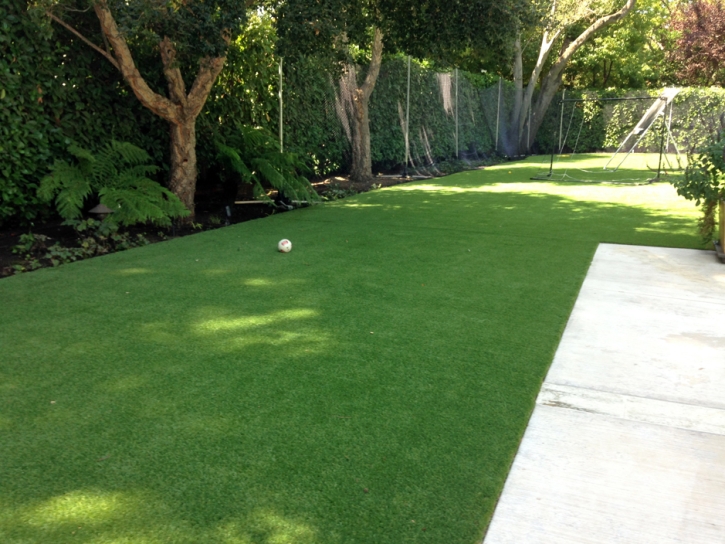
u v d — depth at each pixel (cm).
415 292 445
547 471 221
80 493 202
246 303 415
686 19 2467
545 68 2633
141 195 636
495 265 531
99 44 679
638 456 232
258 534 183
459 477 214
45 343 337
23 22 583
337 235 662
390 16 795
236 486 207
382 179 1311
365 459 225
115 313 391
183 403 267
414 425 251
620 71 2648
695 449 238
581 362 323
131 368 304
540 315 397
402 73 1459
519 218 786
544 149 2498
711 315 404
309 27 637
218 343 340
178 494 202
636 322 389
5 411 259
